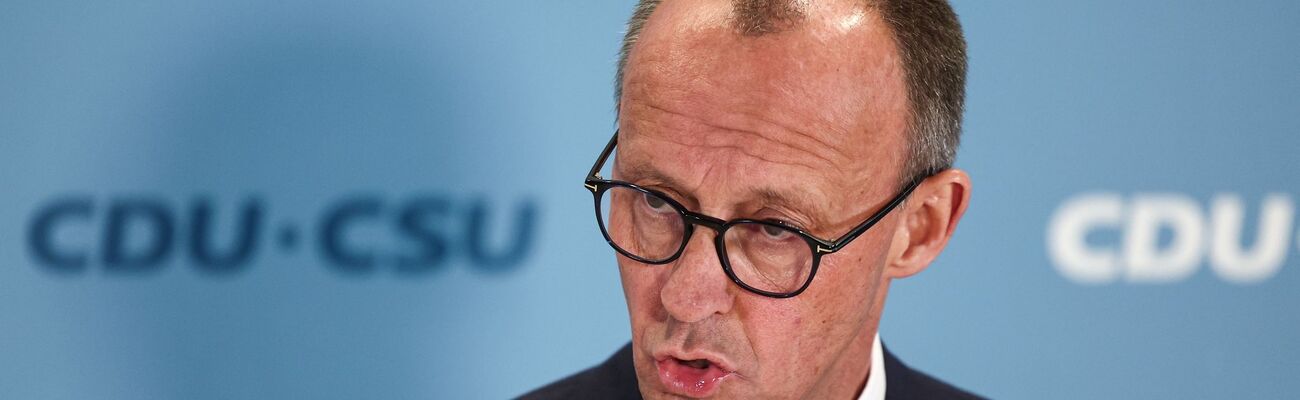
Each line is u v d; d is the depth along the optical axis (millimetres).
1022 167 5914
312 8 5535
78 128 5516
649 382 2812
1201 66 6023
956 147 2998
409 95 5590
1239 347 6270
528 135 5637
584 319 5758
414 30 5562
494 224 5676
